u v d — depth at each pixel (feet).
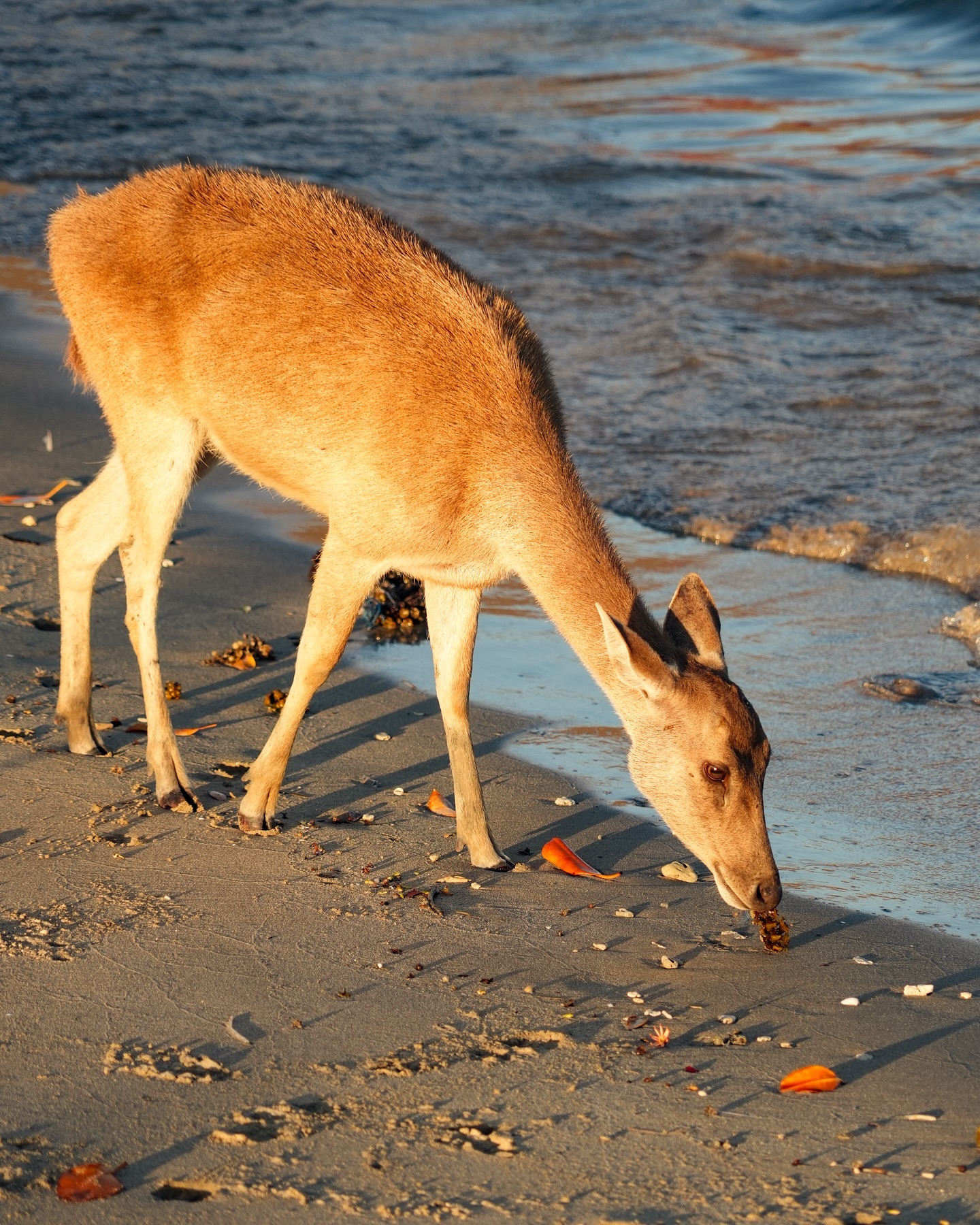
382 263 64.28
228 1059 46.09
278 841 62.08
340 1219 38.73
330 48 317.83
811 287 158.51
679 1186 40.29
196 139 226.38
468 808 61.98
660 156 220.84
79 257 68.54
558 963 53.52
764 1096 44.96
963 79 274.77
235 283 64.64
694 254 170.91
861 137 230.48
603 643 59.21
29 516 96.58
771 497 107.96
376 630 88.02
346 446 61.77
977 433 117.29
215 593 90.12
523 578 61.77
